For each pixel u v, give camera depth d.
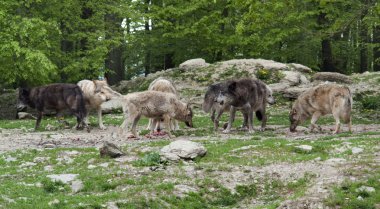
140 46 34.44
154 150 13.19
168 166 11.55
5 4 23.55
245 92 16.83
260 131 17.39
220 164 11.60
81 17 29.48
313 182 10.23
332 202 9.16
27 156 13.11
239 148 13.14
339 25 19.66
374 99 24.42
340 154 11.99
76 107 18.50
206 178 10.62
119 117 22.50
